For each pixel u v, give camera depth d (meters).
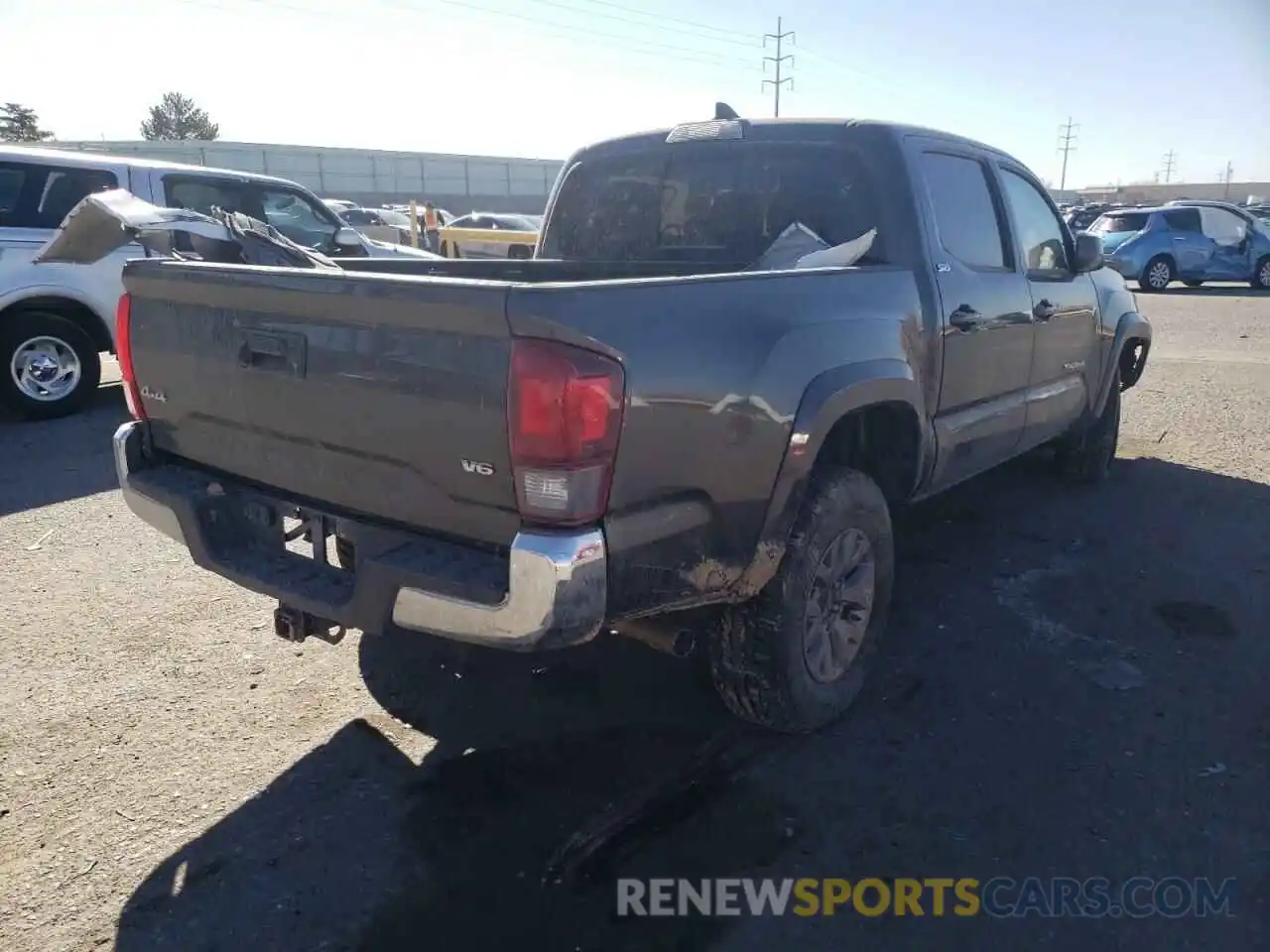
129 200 3.72
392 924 2.50
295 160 53.28
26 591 4.57
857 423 3.62
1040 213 5.08
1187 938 2.47
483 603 2.35
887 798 3.03
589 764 3.22
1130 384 6.45
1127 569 4.84
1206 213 20.97
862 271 3.45
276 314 2.75
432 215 23.67
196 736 3.36
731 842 2.82
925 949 2.44
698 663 3.83
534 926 2.50
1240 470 6.64
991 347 4.30
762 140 4.16
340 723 3.46
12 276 7.55
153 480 3.26
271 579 2.87
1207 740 3.33
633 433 2.41
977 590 4.59
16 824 2.88
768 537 2.93
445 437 2.42
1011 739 3.35
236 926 2.49
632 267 4.53
